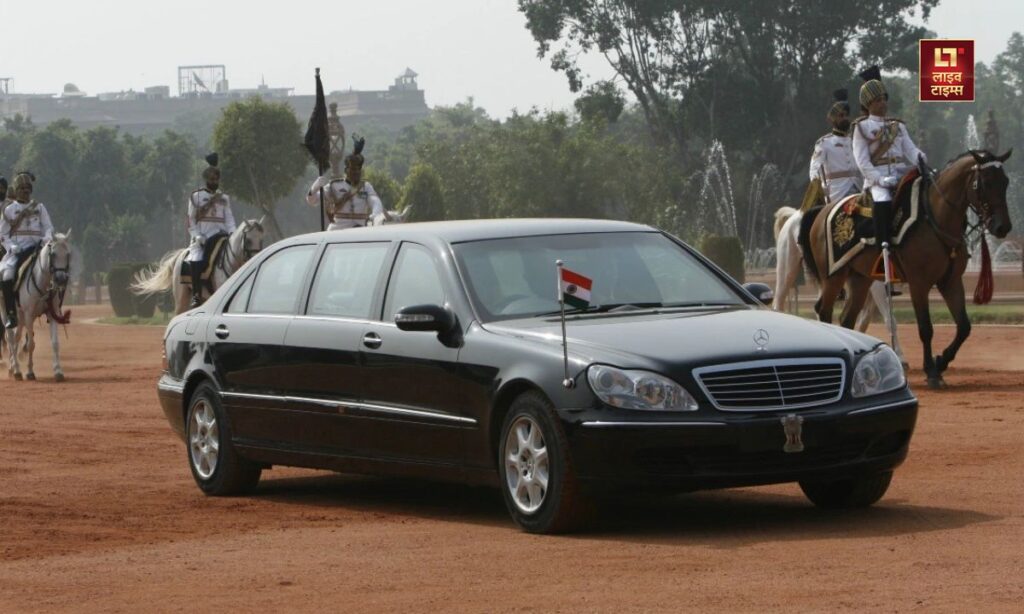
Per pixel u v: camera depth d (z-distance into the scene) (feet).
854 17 650.43
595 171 647.97
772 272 545.85
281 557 75.05
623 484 74.43
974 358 198.18
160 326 413.39
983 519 78.18
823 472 76.07
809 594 60.75
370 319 88.84
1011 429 118.62
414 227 91.09
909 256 152.35
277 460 95.25
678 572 66.59
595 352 76.33
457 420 81.87
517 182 650.43
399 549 75.82
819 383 76.69
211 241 210.38
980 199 148.25
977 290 152.35
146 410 161.68
